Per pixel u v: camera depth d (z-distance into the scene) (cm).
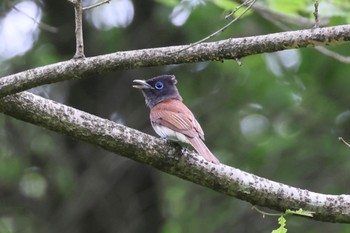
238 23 1474
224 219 1614
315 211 698
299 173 1581
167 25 1550
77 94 1642
